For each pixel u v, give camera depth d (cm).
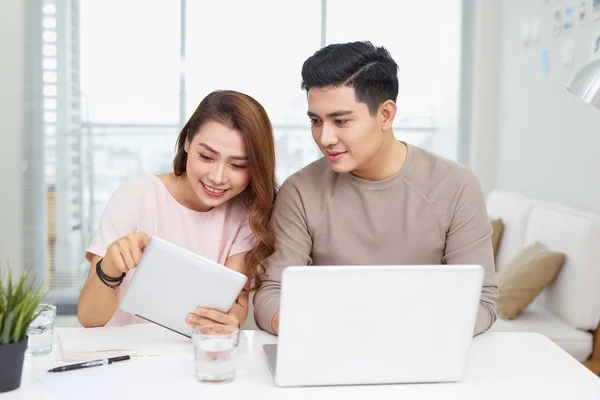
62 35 429
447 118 450
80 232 440
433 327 124
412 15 445
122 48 436
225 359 126
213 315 140
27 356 140
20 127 429
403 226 175
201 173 165
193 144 166
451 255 174
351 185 176
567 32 324
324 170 182
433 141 451
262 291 169
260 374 131
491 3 433
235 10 439
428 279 121
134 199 183
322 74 154
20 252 434
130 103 439
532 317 280
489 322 162
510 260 299
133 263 147
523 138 388
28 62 428
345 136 157
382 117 163
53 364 135
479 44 436
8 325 120
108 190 442
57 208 436
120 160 441
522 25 390
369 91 156
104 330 156
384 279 120
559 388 127
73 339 147
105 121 438
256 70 443
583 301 260
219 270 138
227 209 187
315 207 178
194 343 128
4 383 120
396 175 174
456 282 122
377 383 127
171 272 137
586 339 260
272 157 170
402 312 122
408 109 450
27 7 425
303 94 445
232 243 184
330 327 122
